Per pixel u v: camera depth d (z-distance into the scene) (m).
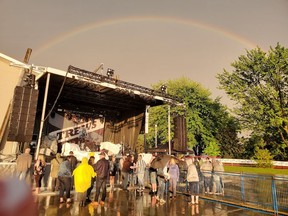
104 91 15.14
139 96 15.27
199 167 11.11
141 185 10.78
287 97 30.02
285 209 7.61
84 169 8.02
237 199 9.05
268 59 30.97
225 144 35.16
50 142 14.99
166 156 10.13
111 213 7.34
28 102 10.08
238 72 33.56
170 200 9.51
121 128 19.75
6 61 13.41
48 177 10.55
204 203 8.98
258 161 27.12
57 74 11.75
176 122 16.25
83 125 18.25
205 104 34.75
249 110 31.05
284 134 29.45
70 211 7.39
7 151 12.09
